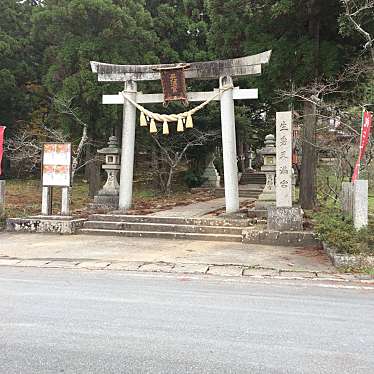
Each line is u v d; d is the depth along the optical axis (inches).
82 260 352.5
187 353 161.2
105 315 207.6
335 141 679.1
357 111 584.4
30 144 820.6
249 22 586.2
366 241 335.0
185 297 245.0
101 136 792.9
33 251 387.5
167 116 530.3
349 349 167.8
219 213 558.3
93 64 553.0
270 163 557.3
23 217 506.3
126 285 273.9
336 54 526.0
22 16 1001.5
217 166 1184.8
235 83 816.9
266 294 254.8
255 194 959.6
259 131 1100.5
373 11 456.1
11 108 1009.5
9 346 166.2
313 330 189.9
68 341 171.9
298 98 577.9
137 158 1035.3
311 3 501.0
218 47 645.9
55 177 506.6
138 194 898.1
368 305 232.7
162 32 880.9
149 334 181.6
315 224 428.1
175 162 903.1
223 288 269.3
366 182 354.0
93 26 756.0
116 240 446.9
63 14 725.9
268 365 151.4
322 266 329.4
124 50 759.1
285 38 550.9
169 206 665.6
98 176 805.2
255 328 191.5
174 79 516.7
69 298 238.5
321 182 733.3
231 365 150.9
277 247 405.1
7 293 248.2
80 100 738.8
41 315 206.2
